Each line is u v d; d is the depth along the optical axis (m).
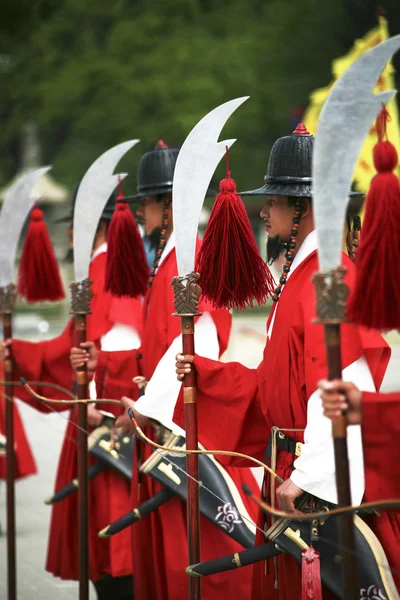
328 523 10.90
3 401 23.41
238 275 11.93
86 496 14.42
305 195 11.52
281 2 96.62
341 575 10.81
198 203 11.82
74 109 91.75
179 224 11.91
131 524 14.68
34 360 17.88
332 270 8.94
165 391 14.02
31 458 23.89
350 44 87.88
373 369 10.90
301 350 11.31
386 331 8.95
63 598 17.64
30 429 36.22
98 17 96.31
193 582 11.91
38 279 18.00
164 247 15.25
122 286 15.18
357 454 10.52
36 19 79.38
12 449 16.34
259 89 89.81
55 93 90.88
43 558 20.20
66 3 94.56
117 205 15.21
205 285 12.14
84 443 14.45
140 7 96.69
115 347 16.92
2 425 23.42
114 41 91.88
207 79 88.19
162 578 14.79
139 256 15.14
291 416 11.49
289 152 11.72
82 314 14.77
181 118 85.44
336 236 8.95
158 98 89.19
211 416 12.70
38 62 95.19
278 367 11.51
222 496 13.99
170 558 14.38
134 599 15.24
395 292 8.82
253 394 12.39
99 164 14.66
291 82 91.69
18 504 24.78
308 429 10.78
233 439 12.59
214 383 12.42
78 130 90.62
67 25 95.50
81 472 14.44
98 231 18.25
